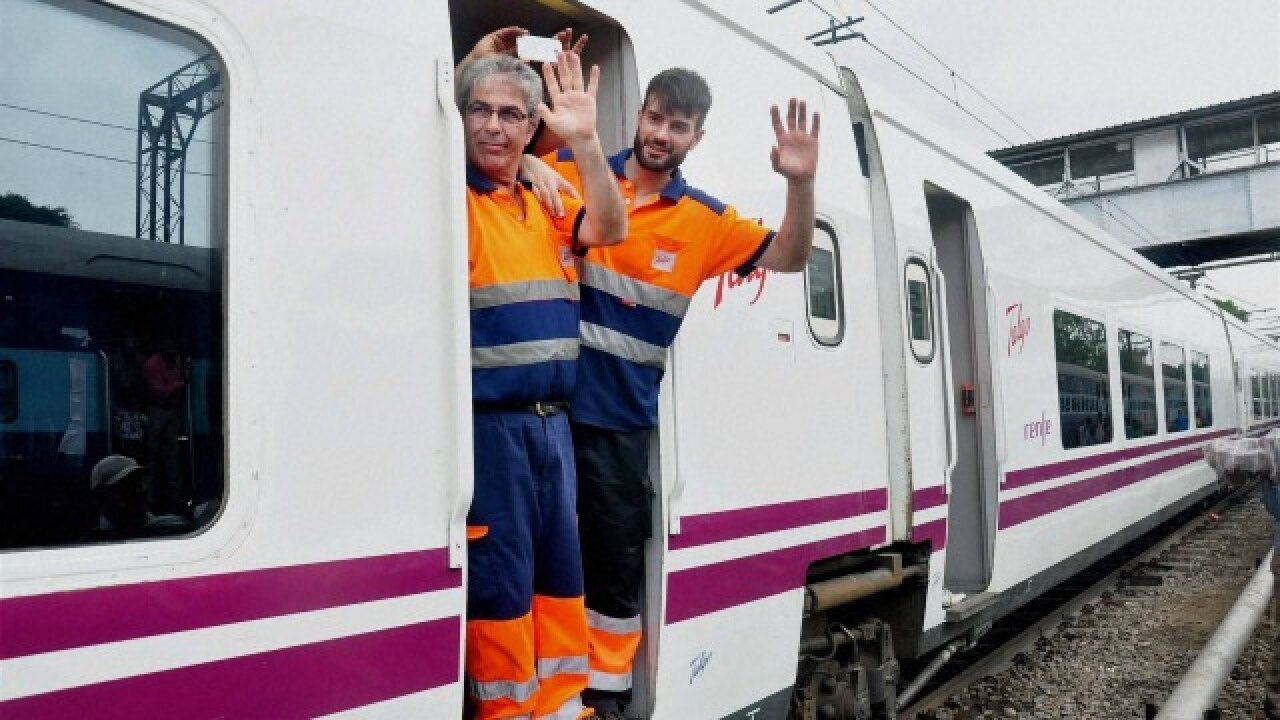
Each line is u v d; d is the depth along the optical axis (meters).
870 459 4.77
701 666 3.57
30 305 1.97
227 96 2.27
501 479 2.71
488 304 2.71
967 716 6.00
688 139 3.11
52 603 1.90
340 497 2.35
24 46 2.00
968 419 6.55
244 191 2.26
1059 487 7.63
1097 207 25.98
